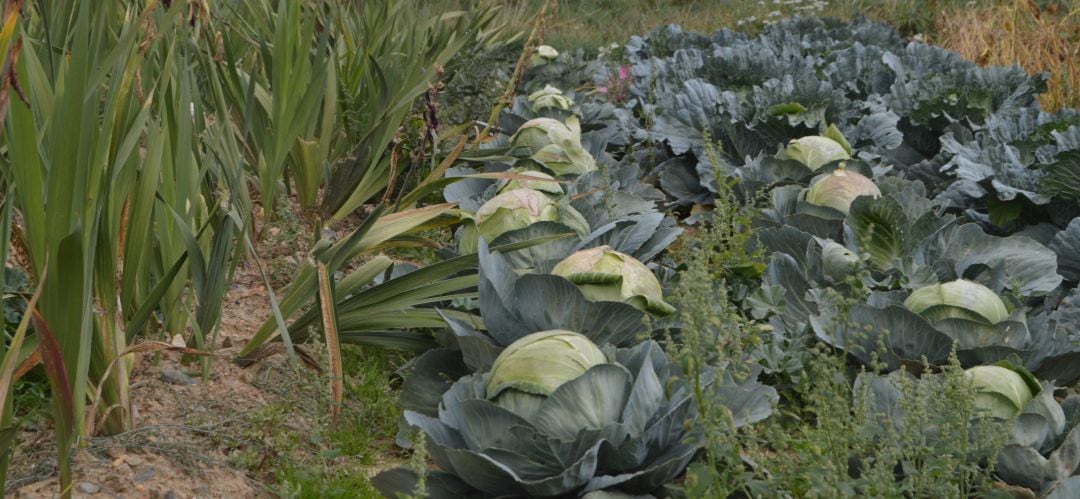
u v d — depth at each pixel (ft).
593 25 46.98
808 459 10.14
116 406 11.18
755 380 12.20
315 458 12.10
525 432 10.23
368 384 13.98
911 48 29.12
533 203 15.56
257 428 11.90
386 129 19.15
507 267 13.62
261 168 17.33
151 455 11.15
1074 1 35.65
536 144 20.44
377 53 22.47
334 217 18.85
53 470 10.60
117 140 10.56
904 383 10.39
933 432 10.98
